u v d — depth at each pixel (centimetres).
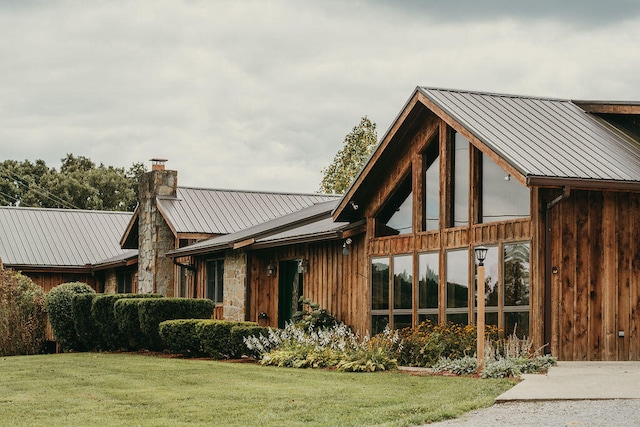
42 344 2816
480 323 1449
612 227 1611
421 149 1905
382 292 2000
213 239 2822
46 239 3769
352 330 2106
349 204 2053
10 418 1141
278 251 2469
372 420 1036
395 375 1470
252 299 2494
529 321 1565
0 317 2725
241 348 1905
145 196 3147
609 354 1591
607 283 1599
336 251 2203
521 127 1723
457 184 1819
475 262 1714
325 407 1144
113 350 2397
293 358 1727
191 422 1073
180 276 3031
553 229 1576
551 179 1484
